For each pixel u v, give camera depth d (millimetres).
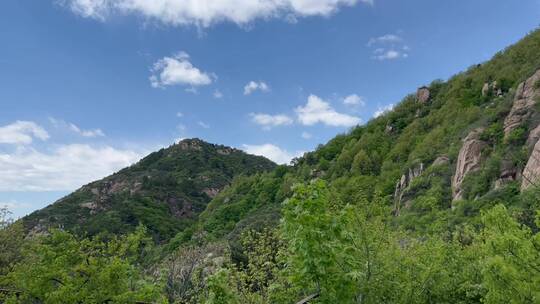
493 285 6168
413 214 19859
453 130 67625
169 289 14961
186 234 72250
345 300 5469
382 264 8141
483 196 38125
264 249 13891
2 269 11695
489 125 51875
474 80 88812
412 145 81312
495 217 6641
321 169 95562
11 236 15484
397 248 8859
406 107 106438
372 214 8953
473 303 8812
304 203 5648
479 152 48219
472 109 67500
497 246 6230
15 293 8711
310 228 5324
